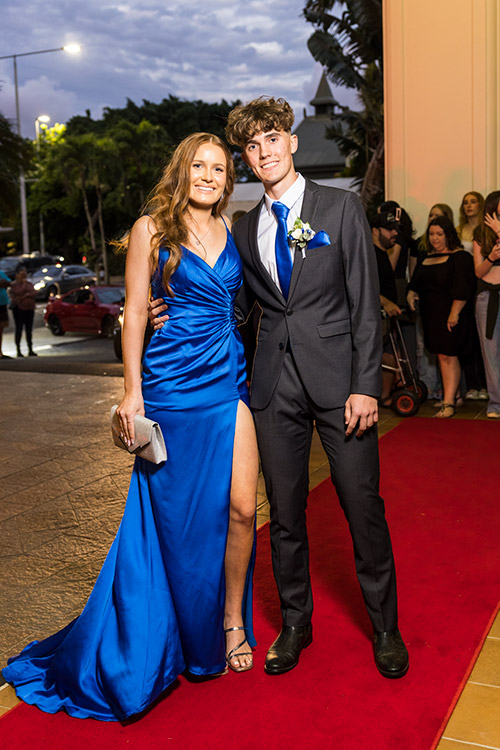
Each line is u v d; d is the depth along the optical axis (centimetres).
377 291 254
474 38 687
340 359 256
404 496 442
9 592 346
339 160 6144
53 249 5388
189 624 259
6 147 2316
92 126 6544
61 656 261
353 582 338
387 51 723
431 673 263
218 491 258
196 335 256
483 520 400
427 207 728
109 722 247
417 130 720
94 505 459
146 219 254
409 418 637
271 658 269
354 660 274
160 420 257
